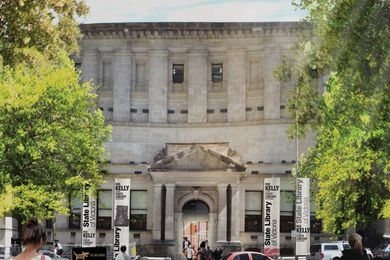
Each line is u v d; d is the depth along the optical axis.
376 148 38.22
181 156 74.94
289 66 30.52
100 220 78.12
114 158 79.50
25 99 44.22
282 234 76.19
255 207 77.00
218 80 81.62
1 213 41.09
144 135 80.62
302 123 31.17
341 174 53.66
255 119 79.44
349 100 31.67
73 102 51.53
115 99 80.62
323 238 75.00
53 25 30.80
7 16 28.97
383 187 54.03
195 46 81.50
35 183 48.78
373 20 26.20
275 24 78.06
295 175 68.00
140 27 80.38
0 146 46.91
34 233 10.91
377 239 69.56
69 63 51.31
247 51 80.44
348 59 27.25
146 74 81.75
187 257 65.25
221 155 74.56
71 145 51.53
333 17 27.84
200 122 80.88
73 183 50.12
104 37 81.00
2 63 30.28
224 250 73.44
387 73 26.56
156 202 75.50
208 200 75.50
